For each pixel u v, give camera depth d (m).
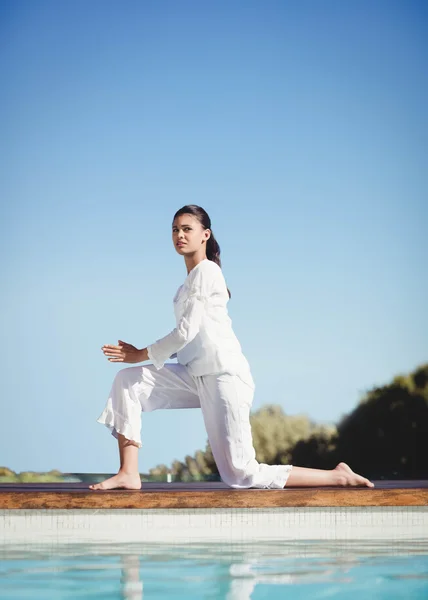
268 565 2.48
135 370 3.54
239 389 3.50
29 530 3.27
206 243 3.74
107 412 3.50
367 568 2.44
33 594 2.08
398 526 3.48
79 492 3.31
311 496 3.42
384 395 11.59
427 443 11.49
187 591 2.11
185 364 3.57
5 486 4.21
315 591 2.12
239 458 3.48
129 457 3.49
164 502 3.33
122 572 2.37
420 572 2.38
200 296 3.48
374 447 11.55
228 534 3.25
